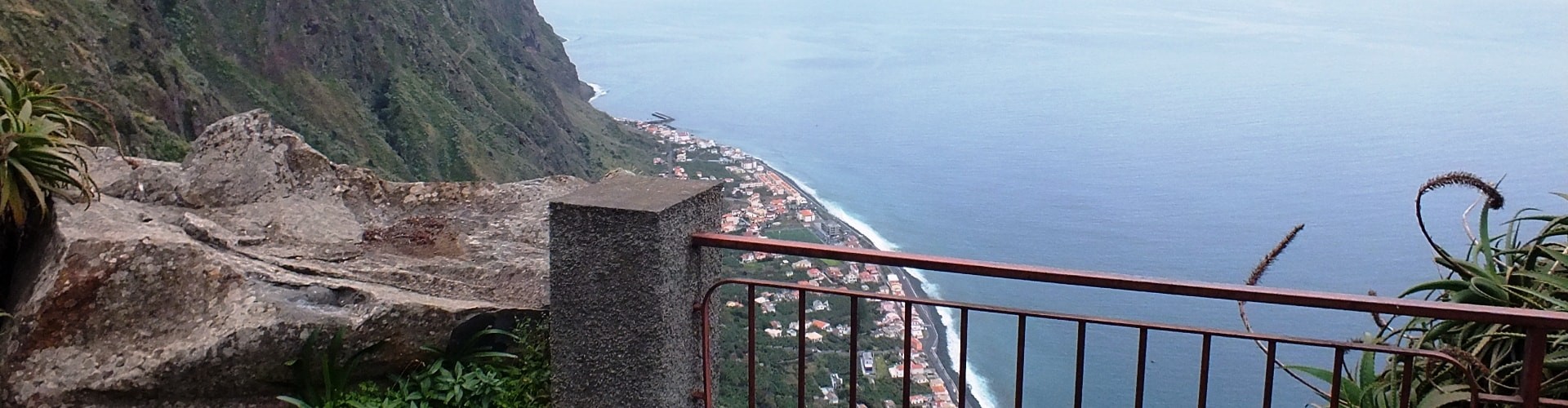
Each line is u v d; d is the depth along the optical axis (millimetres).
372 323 3270
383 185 4477
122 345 3127
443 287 3613
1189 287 2414
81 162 3865
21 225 3568
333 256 3787
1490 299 3221
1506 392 3225
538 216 4289
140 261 3238
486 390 3346
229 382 3150
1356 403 3338
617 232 2750
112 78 21328
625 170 4613
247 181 4273
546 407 3322
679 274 2832
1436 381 3270
